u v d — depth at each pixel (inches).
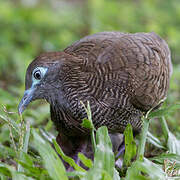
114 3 950.4
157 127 512.7
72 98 398.0
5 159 386.3
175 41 737.6
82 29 868.6
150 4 960.3
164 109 369.4
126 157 375.6
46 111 523.8
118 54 406.9
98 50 409.4
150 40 438.9
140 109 422.3
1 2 914.1
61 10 945.5
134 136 450.3
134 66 407.2
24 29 854.5
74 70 396.2
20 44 816.3
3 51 756.6
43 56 394.9
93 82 395.2
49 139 434.9
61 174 303.3
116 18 884.6
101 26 815.7
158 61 429.1
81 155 313.9
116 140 461.7
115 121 411.2
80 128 410.0
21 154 326.3
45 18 876.0
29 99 394.6
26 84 396.5
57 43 783.7
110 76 397.4
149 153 443.2
